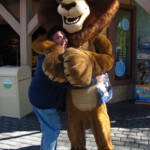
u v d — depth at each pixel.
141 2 3.77
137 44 6.35
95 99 2.22
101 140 2.25
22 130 4.05
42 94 2.36
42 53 2.22
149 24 6.07
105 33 5.75
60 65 1.96
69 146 3.35
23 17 4.99
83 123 2.34
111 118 4.71
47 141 2.50
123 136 3.71
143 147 3.28
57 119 2.53
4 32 8.62
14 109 4.77
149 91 5.87
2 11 5.18
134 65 6.45
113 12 2.25
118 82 6.15
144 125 4.25
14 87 4.67
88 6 2.20
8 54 8.76
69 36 2.25
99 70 2.07
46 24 2.49
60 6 2.14
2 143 3.48
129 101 6.30
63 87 2.16
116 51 6.05
